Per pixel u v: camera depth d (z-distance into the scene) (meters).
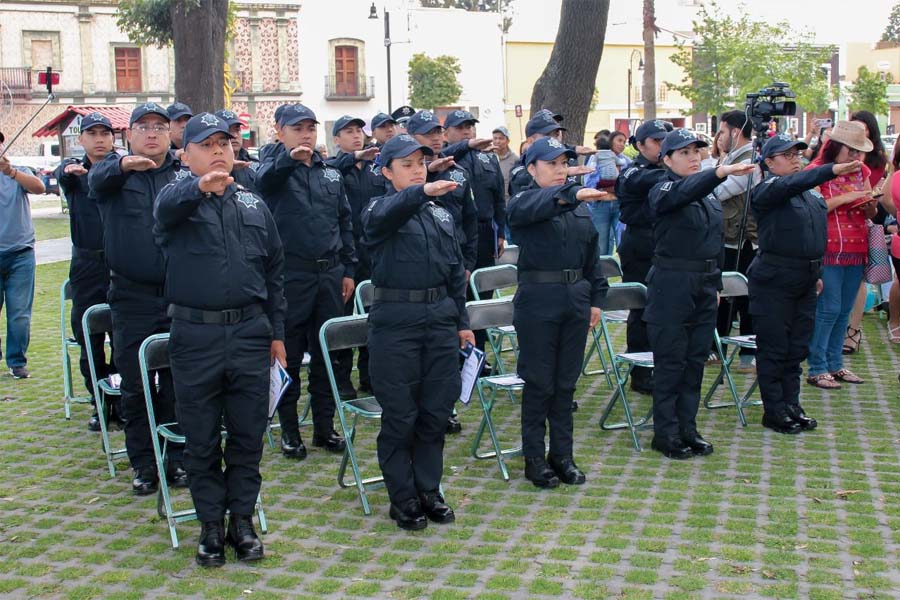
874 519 4.80
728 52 25.12
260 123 38.72
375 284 4.83
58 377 8.11
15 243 7.84
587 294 5.36
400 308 4.77
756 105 7.39
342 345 5.34
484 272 7.24
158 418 5.41
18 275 7.99
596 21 10.35
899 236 7.94
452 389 4.88
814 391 7.32
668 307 5.76
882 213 8.59
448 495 5.29
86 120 6.07
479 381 5.62
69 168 6.30
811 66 25.78
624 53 40.09
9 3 36.34
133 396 5.32
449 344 4.86
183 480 5.43
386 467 4.87
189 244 4.32
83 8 37.38
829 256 7.15
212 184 3.99
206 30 11.48
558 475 5.48
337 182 6.14
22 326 8.02
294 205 5.90
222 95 12.41
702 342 5.85
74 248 6.52
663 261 5.80
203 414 4.38
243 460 4.51
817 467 5.62
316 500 5.26
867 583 4.09
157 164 5.24
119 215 5.15
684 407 5.93
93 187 5.12
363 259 7.27
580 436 6.34
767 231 6.18
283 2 37.88
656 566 4.30
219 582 4.25
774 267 6.17
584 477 5.44
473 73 38.62
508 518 4.93
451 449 6.11
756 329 6.36
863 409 6.83
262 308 4.53
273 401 4.55
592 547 4.53
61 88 37.53
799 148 6.12
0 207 7.80
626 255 7.26
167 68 39.03
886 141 15.61
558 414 5.45
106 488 5.48
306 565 4.40
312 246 5.92
